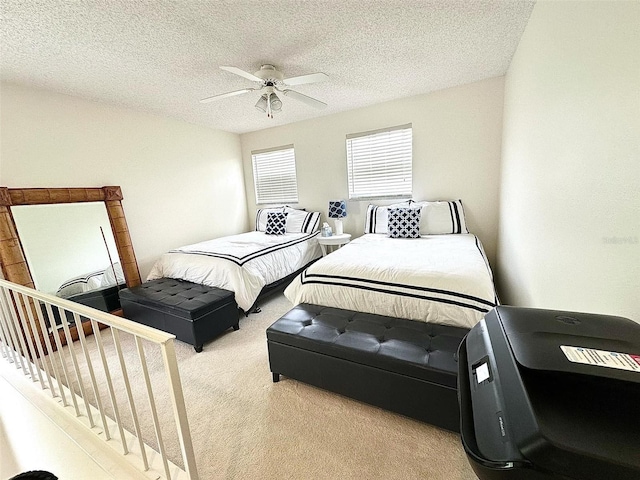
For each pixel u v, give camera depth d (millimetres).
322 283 2064
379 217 3592
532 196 1800
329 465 1268
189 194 3971
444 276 1776
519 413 505
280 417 1555
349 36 1991
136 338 1046
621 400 499
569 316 770
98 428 1473
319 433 1437
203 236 4199
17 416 1797
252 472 1256
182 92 2816
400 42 2105
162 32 1827
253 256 2967
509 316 802
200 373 1988
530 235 1851
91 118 2904
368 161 3828
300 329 1733
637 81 784
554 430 459
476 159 3170
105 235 2953
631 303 820
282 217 4152
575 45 1178
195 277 2875
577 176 1162
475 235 3268
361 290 1926
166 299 2461
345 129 3877
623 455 417
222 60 2230
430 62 2473
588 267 1073
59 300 1369
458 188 3318
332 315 1864
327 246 4160
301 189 4418
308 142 4203
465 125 3160
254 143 4691
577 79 1161
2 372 2004
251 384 1846
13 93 2391
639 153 777
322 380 1650
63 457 1497
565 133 1284
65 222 2680
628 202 830
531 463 446
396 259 2166
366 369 1487
